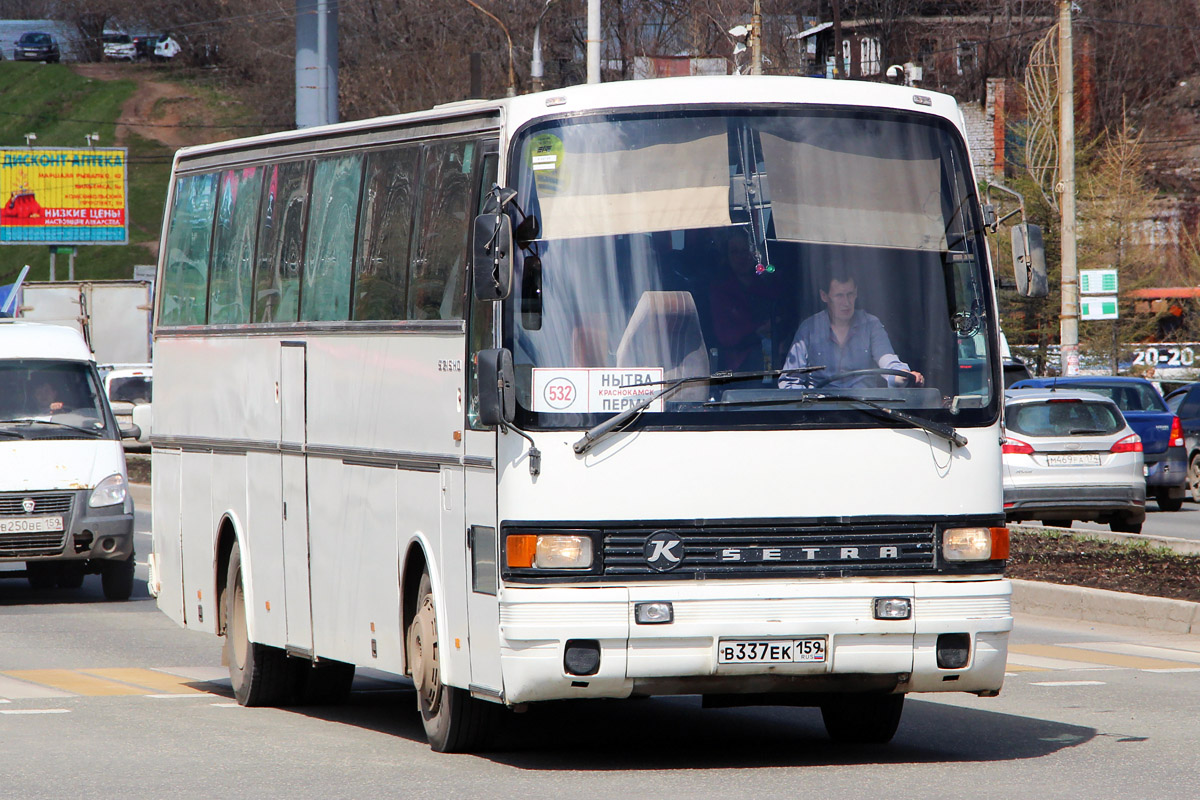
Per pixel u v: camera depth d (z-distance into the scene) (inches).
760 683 1081.4
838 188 1131.9
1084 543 2583.7
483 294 1071.0
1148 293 7096.5
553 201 1111.0
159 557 1793.8
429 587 1219.2
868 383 1105.4
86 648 1957.4
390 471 1270.9
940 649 1091.3
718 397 1085.1
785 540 1080.2
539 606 1060.5
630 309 1093.8
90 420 2514.8
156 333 1811.0
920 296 1127.6
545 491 1069.8
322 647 1391.5
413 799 1040.2
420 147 1270.9
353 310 1350.9
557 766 1163.3
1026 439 2824.8
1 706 1503.4
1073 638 1932.8
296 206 1480.1
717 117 1127.6
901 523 1095.6
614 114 1123.3
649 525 1069.8
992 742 1261.1
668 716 1432.1
